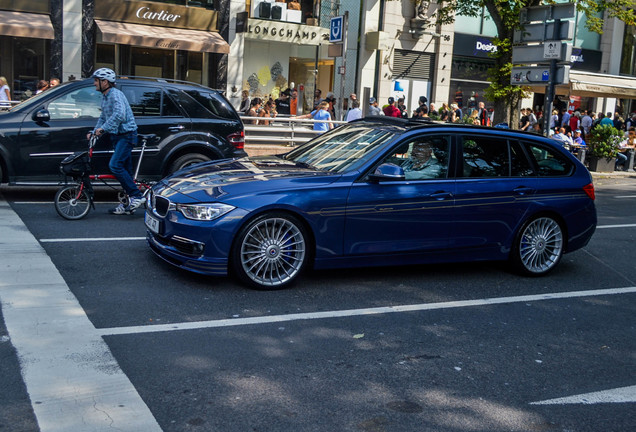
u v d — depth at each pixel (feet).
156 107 32.40
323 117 55.42
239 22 74.54
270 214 20.12
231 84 76.33
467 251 23.13
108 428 11.73
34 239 24.22
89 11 67.31
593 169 68.23
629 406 14.28
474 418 13.26
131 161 29.35
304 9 81.20
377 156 21.76
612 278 25.35
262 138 52.85
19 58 65.21
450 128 23.20
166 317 17.60
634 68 114.01
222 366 14.87
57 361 14.34
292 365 15.21
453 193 22.50
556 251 24.81
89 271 21.06
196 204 19.79
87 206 28.81
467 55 96.17
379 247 21.63
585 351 17.49
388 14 87.10
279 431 12.20
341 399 13.69
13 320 16.46
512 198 23.58
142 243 25.07
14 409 12.21
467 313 19.92
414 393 14.21
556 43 43.45
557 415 13.65
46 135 30.22
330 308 19.40
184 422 12.28
